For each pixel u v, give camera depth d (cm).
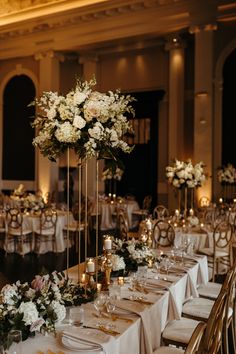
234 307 330
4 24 1257
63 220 831
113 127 288
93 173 1255
